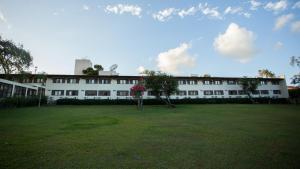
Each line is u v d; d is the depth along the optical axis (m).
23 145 6.60
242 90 42.88
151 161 5.12
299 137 8.23
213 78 41.94
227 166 4.77
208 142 7.31
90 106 30.83
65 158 5.31
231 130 9.92
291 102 42.56
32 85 31.38
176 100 37.91
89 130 9.68
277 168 4.65
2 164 4.77
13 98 24.27
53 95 35.22
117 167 4.68
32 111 19.84
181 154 5.77
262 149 6.32
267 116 16.78
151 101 36.84
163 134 8.81
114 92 37.25
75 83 36.47
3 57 26.42
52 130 9.53
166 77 31.14
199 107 28.78
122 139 7.73
